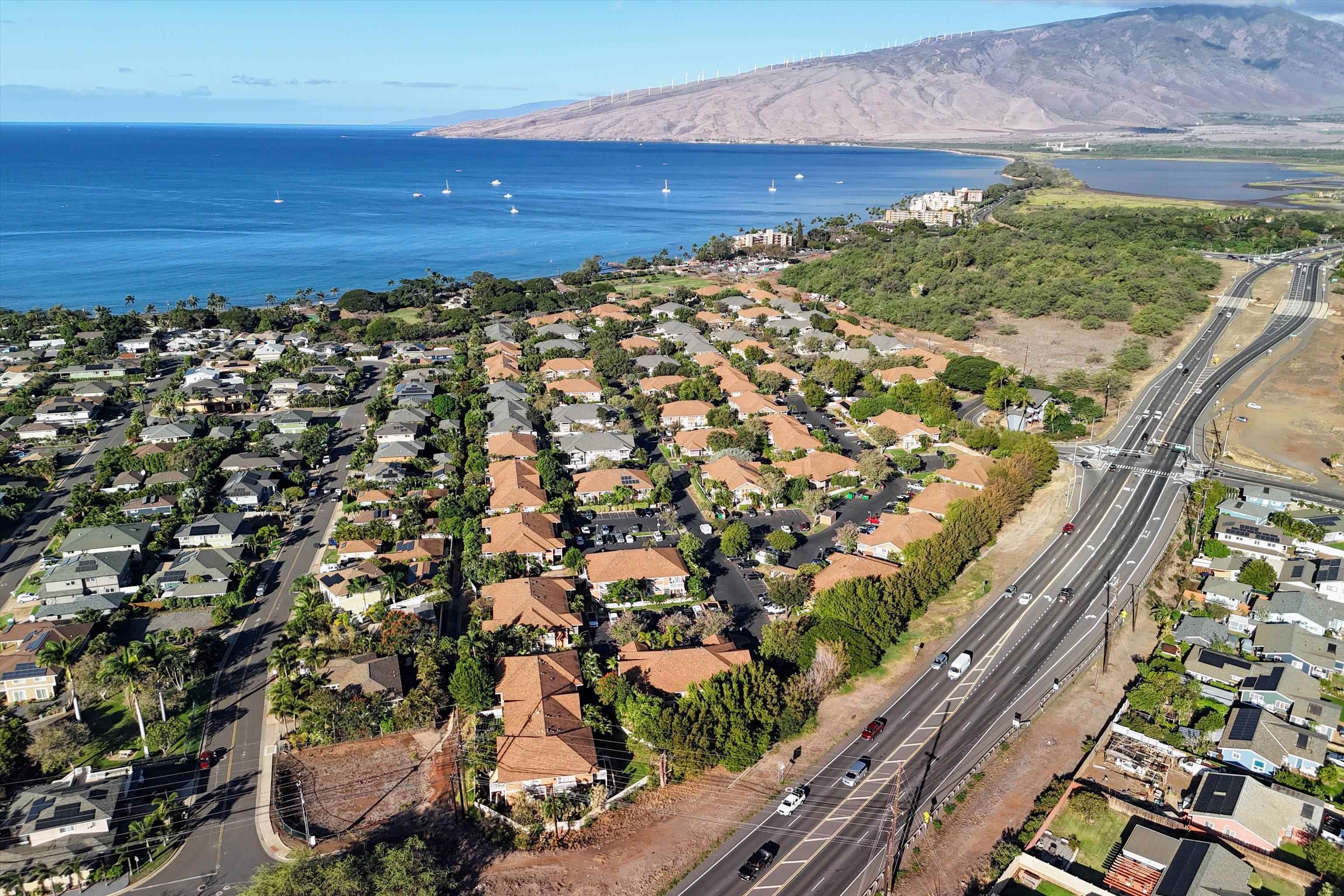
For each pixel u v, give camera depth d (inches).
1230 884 3083.2
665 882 3211.1
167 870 3230.8
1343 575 5014.8
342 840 3373.5
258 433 7391.7
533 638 4498.0
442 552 5516.7
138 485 6402.6
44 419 7657.5
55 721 4023.1
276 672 4387.3
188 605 4953.3
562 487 6323.8
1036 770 3826.3
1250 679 4303.6
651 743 3811.5
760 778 3759.8
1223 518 5994.1
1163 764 3841.0
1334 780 3634.4
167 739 3887.8
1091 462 7214.6
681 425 7859.3
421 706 4010.8
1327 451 7293.3
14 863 3191.4
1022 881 3260.3
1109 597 5211.6
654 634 4532.5
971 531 5497.1
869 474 6569.9
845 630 4443.9
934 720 4141.2
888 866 3248.0
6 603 4982.8
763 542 5792.3
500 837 3398.1
